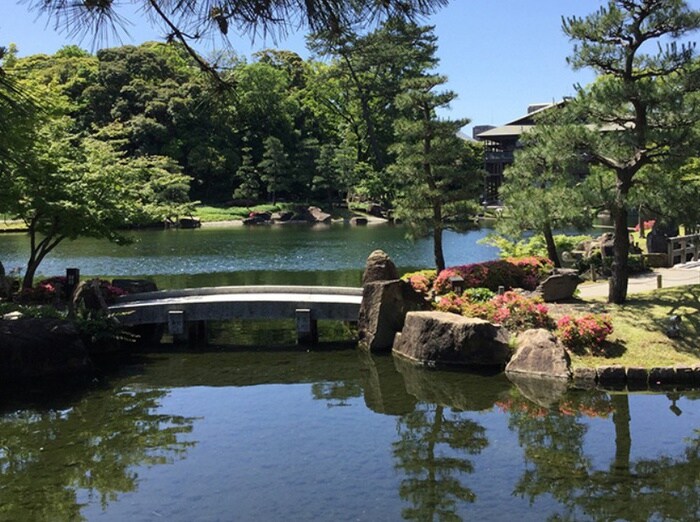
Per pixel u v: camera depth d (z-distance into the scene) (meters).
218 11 3.68
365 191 64.38
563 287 17.09
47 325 13.77
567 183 17.86
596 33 15.20
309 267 30.84
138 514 7.36
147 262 32.62
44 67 43.62
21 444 9.70
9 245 39.28
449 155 21.38
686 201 14.66
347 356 15.30
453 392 12.30
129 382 13.22
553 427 10.23
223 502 7.66
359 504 7.57
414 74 60.28
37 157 15.70
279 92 73.50
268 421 10.74
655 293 16.78
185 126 63.94
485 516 7.21
